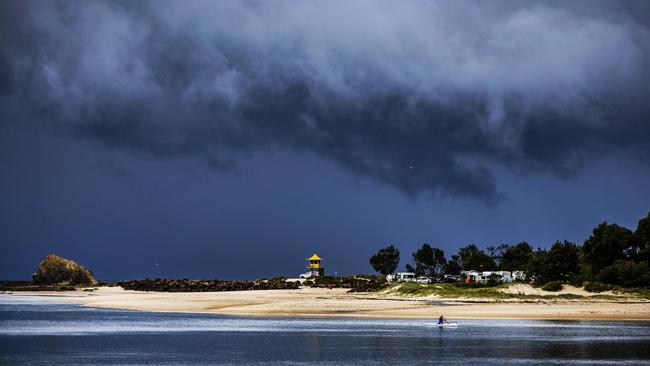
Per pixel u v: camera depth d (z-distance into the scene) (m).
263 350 95.50
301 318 146.25
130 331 120.94
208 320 143.12
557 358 85.62
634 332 111.50
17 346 101.06
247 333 116.62
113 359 88.75
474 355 89.12
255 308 172.62
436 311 152.12
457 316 141.75
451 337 107.81
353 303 180.88
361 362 85.12
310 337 109.94
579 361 83.25
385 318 143.00
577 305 156.25
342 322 135.50
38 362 86.62
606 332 111.56
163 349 97.31
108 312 170.00
